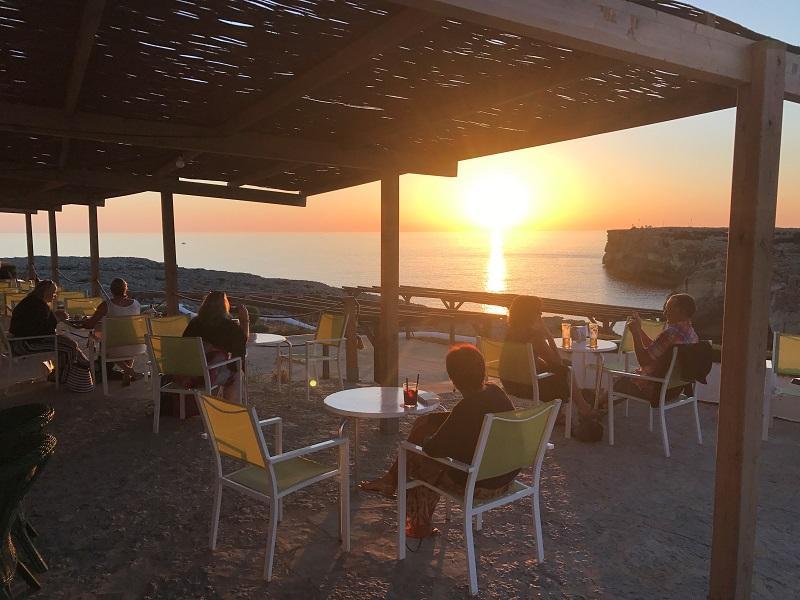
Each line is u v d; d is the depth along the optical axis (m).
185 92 3.68
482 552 2.95
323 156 4.91
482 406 2.62
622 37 2.09
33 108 3.94
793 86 2.48
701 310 34.97
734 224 2.41
